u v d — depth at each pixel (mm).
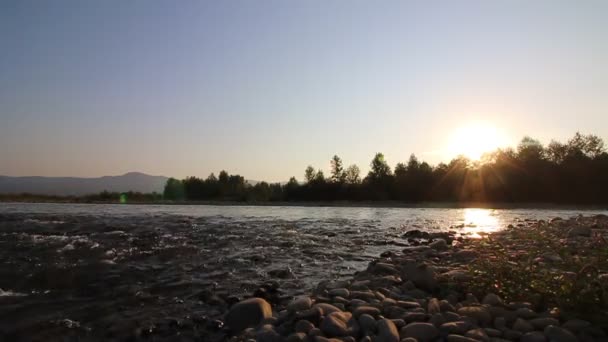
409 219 32219
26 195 82812
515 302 6520
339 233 19859
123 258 12180
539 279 6680
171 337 6309
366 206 69250
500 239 14703
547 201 67312
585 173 65312
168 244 14977
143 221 24828
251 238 17172
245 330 6211
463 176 74625
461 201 73500
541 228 17656
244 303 6945
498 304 6504
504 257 7719
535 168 69375
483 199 71625
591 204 64188
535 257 9594
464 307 6371
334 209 56312
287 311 6680
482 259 7852
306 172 86875
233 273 10492
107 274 10125
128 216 30250
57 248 13641
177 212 40938
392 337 5332
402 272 8836
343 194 82312
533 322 5703
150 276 10055
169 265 11359
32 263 11188
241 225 23547
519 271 6984
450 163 78000
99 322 6891
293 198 85062
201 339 6246
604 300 5590
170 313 7363
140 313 7359
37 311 7395
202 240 16297
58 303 7887
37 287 8969
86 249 13484
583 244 11273
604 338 5297
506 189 69938
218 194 91062
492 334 5523
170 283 9406
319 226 23969
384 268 9398
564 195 66250
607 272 6289
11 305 7703
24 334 6352
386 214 41750
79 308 7602
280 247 14859
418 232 18797
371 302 6855
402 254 12844
